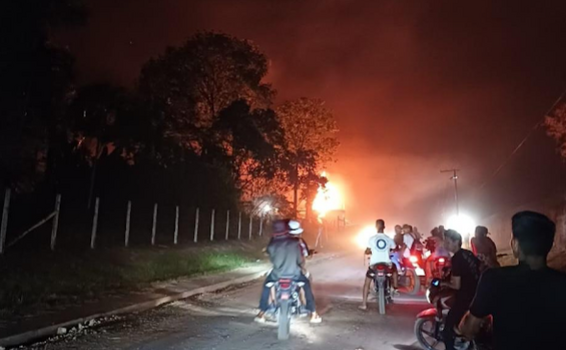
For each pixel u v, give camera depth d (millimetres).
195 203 30875
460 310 7008
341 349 8781
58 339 9234
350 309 12922
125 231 22812
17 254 14992
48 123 17281
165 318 11461
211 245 26875
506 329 3219
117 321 11031
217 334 9773
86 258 16984
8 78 15398
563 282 3180
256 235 35906
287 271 9875
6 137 15555
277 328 10383
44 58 16062
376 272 12461
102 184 27844
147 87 35781
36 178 18375
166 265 19781
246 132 34812
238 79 36594
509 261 24859
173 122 34250
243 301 14211
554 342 3094
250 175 37875
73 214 22203
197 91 36500
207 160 34875
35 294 12273
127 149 29281
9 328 9336
